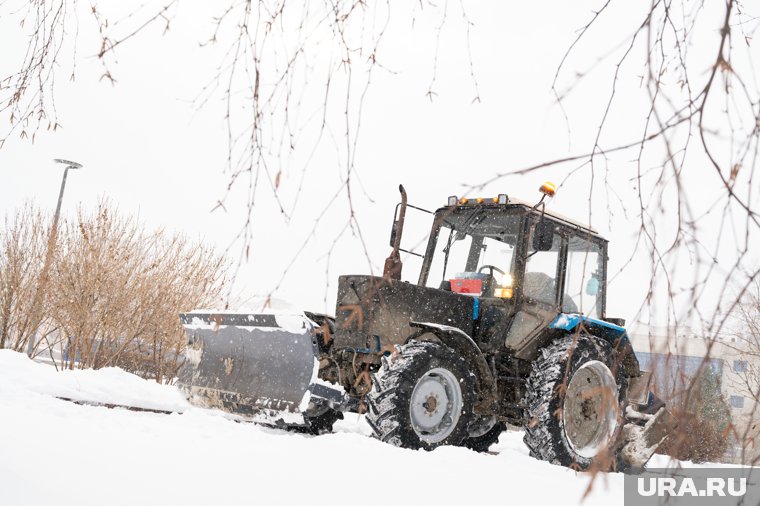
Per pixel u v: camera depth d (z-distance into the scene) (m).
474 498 3.15
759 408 1.47
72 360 9.13
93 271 9.28
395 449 3.96
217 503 2.63
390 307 5.08
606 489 1.32
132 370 9.88
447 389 5.14
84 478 2.71
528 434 5.34
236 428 4.44
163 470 3.01
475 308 5.73
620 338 1.50
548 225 5.46
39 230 10.06
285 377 5.39
